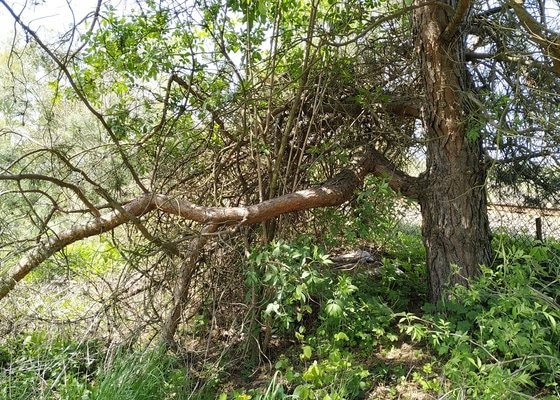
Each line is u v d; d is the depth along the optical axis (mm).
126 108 4445
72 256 4355
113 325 3861
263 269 3936
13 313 3951
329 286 3812
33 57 3932
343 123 4633
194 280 4273
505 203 4848
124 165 4574
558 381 3127
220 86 4148
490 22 3873
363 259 4984
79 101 4828
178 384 3426
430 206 4121
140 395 3131
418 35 4047
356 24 4738
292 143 4301
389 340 3848
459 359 2951
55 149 3633
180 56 4273
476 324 3576
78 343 3752
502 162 4230
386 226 4625
